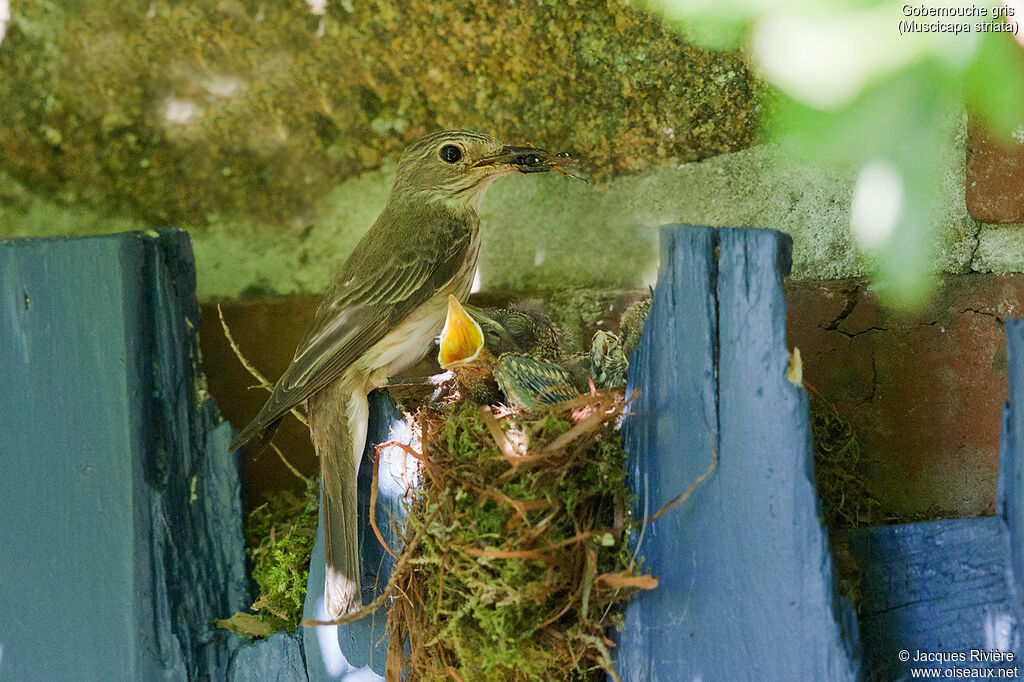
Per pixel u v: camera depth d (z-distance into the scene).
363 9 5.79
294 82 5.88
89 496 4.63
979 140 4.80
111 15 5.84
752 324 3.99
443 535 4.16
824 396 5.13
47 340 4.64
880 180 4.75
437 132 5.70
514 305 5.56
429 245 5.50
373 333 5.25
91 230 5.93
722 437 4.05
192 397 4.82
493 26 5.71
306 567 4.97
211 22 5.84
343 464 4.93
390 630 4.47
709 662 4.09
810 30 4.10
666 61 5.57
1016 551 4.11
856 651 3.88
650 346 4.21
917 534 4.17
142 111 5.90
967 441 4.95
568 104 5.73
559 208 5.82
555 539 4.10
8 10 5.86
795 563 3.92
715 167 5.52
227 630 4.84
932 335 4.98
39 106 5.89
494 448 4.22
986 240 4.87
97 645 4.65
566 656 4.15
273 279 5.93
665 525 4.16
